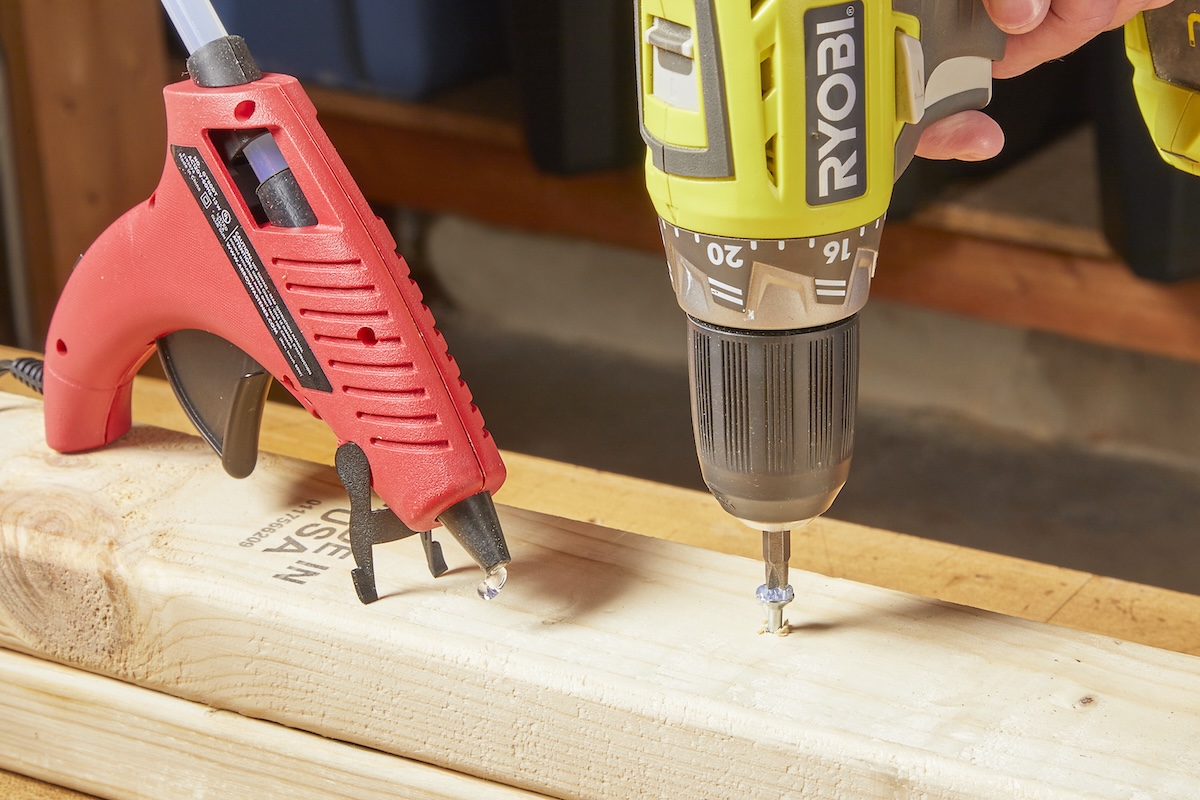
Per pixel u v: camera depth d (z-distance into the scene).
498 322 1.95
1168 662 0.56
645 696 0.53
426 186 1.66
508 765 0.57
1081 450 1.68
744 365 0.49
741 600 0.60
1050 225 1.44
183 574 0.61
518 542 0.65
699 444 0.52
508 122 1.56
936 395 1.78
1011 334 1.78
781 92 0.44
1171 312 1.42
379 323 0.54
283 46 1.51
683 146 0.46
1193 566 1.46
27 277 1.46
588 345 1.90
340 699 0.59
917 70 0.46
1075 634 0.58
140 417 0.93
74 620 0.64
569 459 1.64
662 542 0.65
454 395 0.55
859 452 1.68
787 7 0.43
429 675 0.57
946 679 0.55
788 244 0.46
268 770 0.62
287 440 0.91
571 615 0.59
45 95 1.33
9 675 0.66
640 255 1.93
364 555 0.58
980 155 0.53
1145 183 1.35
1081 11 0.50
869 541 0.80
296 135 0.54
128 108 1.37
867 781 0.51
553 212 1.60
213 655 0.61
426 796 0.59
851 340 0.50
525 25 1.43
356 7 1.49
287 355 0.57
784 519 0.52
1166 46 0.57
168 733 0.64
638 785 0.55
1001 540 1.51
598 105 1.48
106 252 0.63
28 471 0.71
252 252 0.56
